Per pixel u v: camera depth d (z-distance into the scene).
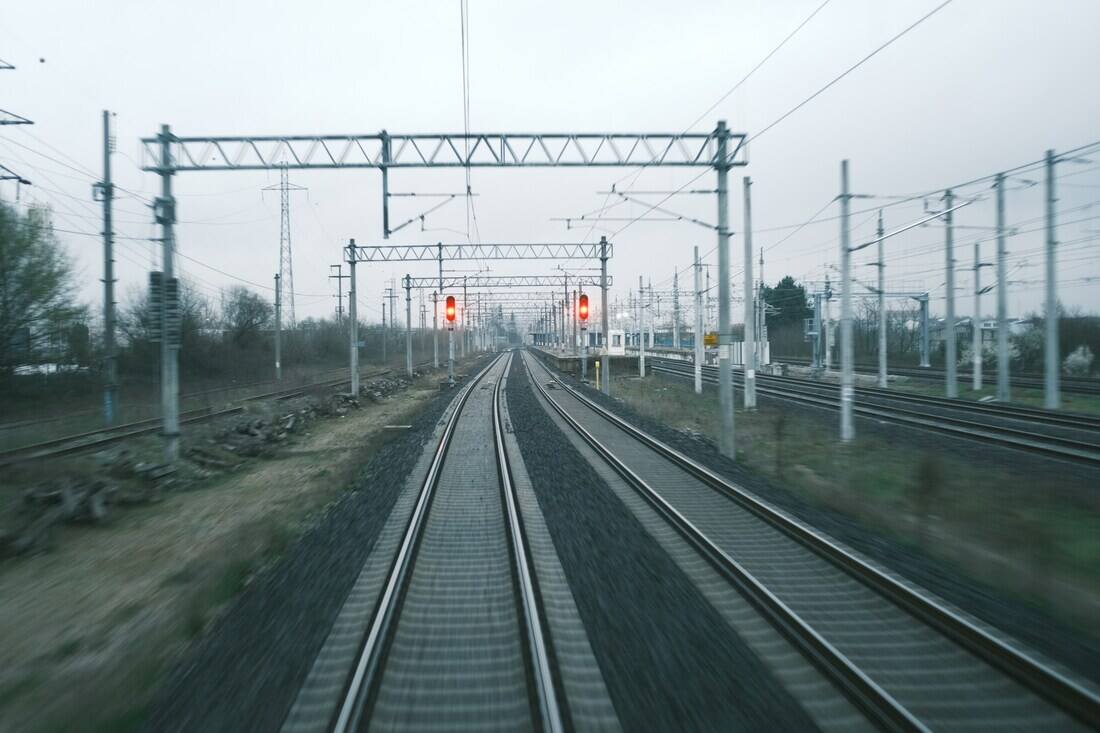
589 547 10.12
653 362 78.06
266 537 11.06
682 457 17.98
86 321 37.03
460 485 15.41
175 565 10.38
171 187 16.56
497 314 143.75
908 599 7.47
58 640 7.62
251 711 5.42
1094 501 12.51
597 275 53.62
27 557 11.03
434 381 58.00
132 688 5.95
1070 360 48.94
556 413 32.06
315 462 20.00
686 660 6.24
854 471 16.38
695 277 40.16
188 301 49.69
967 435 21.39
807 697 5.61
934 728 5.14
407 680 6.08
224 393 41.56
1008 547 10.05
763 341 62.00
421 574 9.20
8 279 31.53
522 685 5.96
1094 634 6.80
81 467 16.16
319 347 79.69
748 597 7.90
